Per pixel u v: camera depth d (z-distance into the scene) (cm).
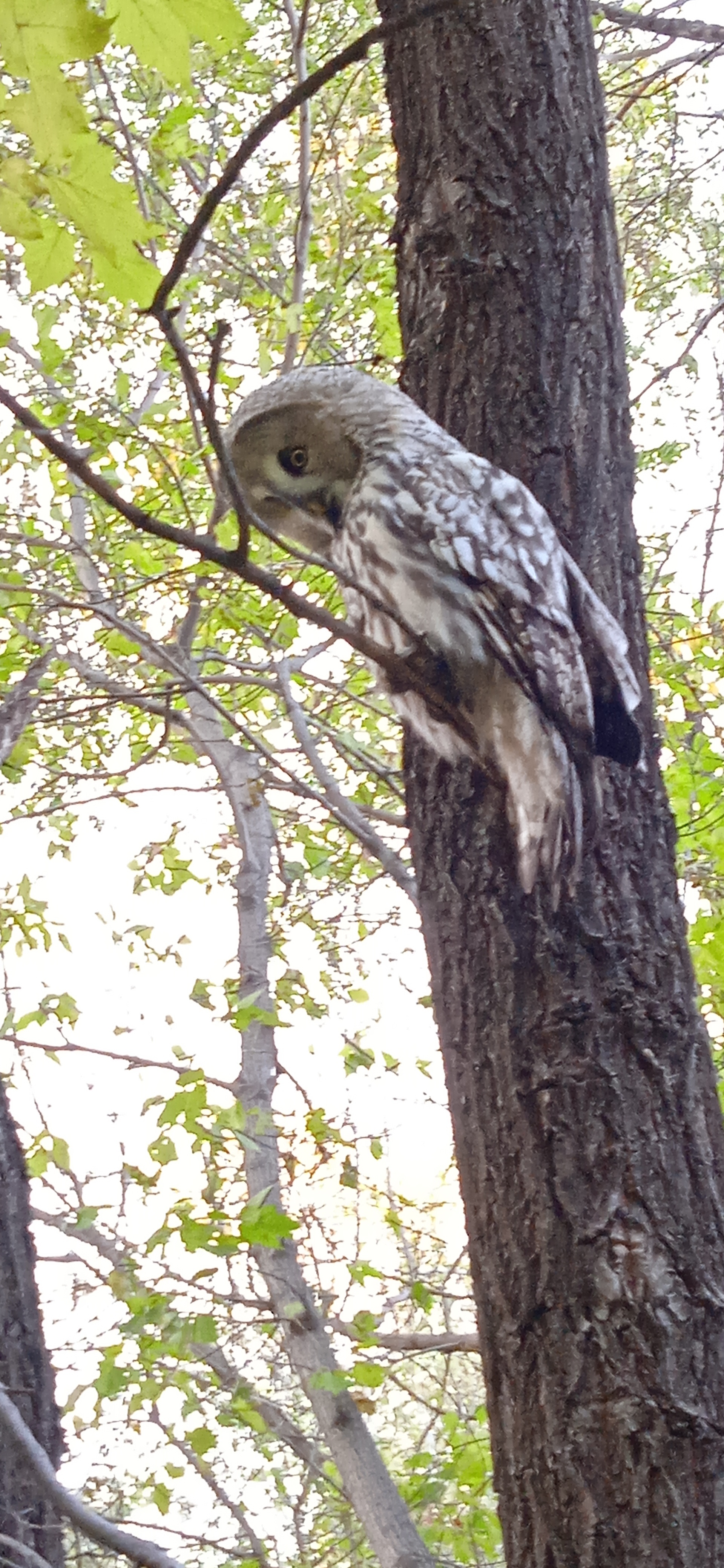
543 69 404
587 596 361
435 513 363
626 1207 319
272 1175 542
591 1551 300
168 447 593
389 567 368
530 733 350
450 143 401
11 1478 334
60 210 213
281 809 634
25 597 586
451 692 354
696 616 666
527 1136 329
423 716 366
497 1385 327
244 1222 388
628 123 723
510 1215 328
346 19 702
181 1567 268
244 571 241
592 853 347
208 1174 456
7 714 476
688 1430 303
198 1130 447
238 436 424
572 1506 304
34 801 633
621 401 391
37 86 204
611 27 659
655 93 616
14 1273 364
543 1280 319
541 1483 310
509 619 353
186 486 615
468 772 367
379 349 698
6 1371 349
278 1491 550
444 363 393
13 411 216
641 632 376
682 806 646
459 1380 634
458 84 403
